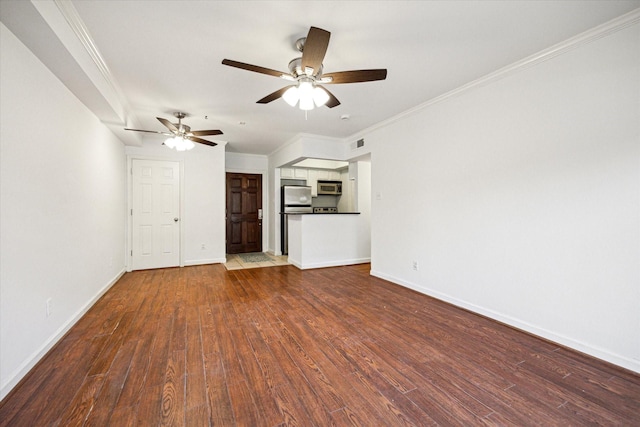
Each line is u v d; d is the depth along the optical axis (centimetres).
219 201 537
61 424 138
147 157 483
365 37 207
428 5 174
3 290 161
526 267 240
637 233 181
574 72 209
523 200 242
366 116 382
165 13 179
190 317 272
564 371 183
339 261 520
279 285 386
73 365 189
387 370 185
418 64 246
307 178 720
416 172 354
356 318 271
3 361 159
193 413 146
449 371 184
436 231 328
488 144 269
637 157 180
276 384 170
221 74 260
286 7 174
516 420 142
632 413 146
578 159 207
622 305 187
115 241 403
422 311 289
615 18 184
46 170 211
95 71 236
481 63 244
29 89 188
